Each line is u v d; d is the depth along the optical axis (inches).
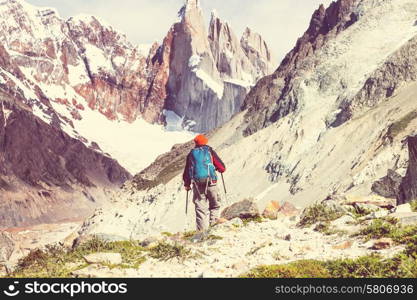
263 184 5201.8
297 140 5403.5
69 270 412.2
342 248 433.4
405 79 4936.0
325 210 559.5
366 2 7514.8
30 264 453.1
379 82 5073.8
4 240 572.1
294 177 4805.6
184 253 443.5
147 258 444.5
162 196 6092.5
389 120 4264.3
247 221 594.9
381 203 596.4
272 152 5669.3
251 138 6378.0
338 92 5920.3
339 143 4670.3
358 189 3398.1
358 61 6254.9
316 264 380.8
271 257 431.5
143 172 7618.1
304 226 548.4
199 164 562.9
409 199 797.9
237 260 432.5
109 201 6934.1
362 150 4163.4
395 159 3417.8
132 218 6033.5
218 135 7844.5
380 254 393.4
